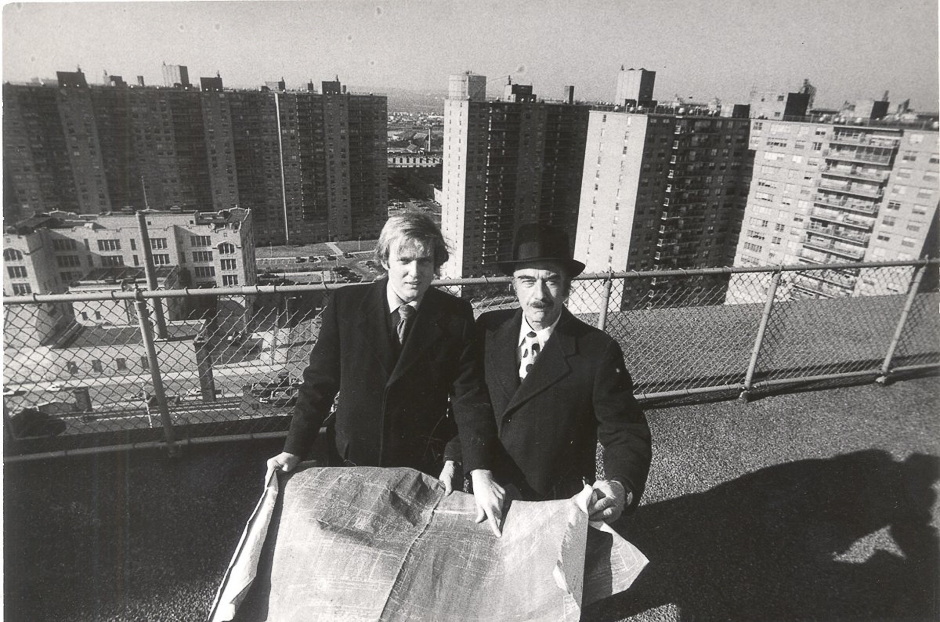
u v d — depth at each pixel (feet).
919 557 8.00
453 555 4.39
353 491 4.91
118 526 7.77
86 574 6.95
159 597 6.70
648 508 8.93
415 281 5.32
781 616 6.93
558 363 5.41
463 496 5.16
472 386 5.90
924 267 12.48
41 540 7.43
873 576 7.63
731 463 10.21
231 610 4.14
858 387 13.57
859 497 9.34
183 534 7.69
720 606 7.07
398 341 5.74
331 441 6.38
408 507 4.88
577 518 4.41
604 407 5.38
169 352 8.89
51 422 9.20
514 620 3.87
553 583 3.95
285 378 9.55
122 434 9.43
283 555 4.40
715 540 8.25
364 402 5.74
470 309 6.04
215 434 9.66
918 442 11.04
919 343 16.48
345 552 4.25
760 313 18.33
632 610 6.97
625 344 15.34
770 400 12.70
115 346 8.91
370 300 5.78
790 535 8.39
